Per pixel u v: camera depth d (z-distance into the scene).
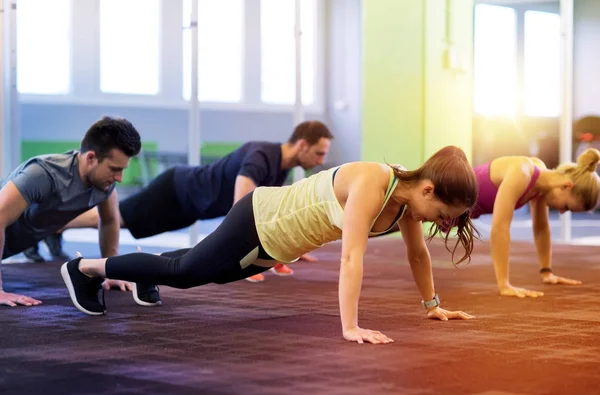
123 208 5.05
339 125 13.51
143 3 12.16
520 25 11.19
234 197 4.71
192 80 7.16
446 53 8.94
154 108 12.30
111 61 12.04
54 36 11.66
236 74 13.02
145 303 3.55
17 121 6.28
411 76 8.75
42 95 11.59
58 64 11.72
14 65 6.23
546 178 4.15
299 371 2.21
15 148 6.27
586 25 12.96
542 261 4.59
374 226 2.75
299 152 4.73
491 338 2.75
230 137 12.95
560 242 8.22
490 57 11.09
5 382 2.09
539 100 11.35
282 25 13.34
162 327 2.98
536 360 2.38
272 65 13.31
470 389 2.01
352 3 13.21
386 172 2.66
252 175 4.62
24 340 2.70
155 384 2.06
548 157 11.29
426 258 3.13
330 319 3.20
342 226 2.70
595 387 2.04
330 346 2.59
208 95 12.85
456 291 4.20
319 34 13.50
